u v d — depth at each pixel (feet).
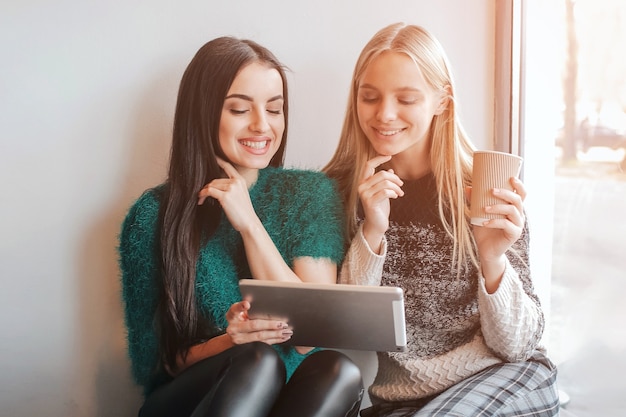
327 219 4.67
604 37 4.79
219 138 4.54
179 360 4.58
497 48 5.14
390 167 4.83
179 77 4.83
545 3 5.16
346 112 4.84
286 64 4.93
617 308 4.81
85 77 4.74
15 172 4.72
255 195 4.76
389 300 3.59
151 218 4.66
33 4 4.63
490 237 4.16
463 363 4.49
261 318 3.96
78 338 4.93
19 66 4.66
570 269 5.21
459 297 4.70
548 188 5.29
